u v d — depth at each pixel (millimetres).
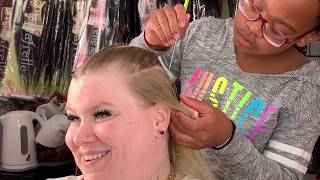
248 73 1171
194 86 1226
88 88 825
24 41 1972
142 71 864
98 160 813
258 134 1144
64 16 1973
